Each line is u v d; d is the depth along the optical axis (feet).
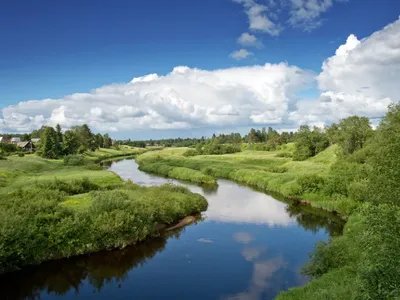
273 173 219.20
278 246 93.20
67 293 67.72
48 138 319.88
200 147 465.47
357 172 136.46
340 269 61.21
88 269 78.38
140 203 102.99
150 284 70.44
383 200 43.65
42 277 74.74
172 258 84.69
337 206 130.72
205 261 82.53
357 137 242.78
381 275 34.40
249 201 155.94
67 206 97.86
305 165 249.34
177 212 117.91
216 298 63.87
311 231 107.34
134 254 87.04
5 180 157.69
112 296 65.77
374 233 40.27
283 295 55.57
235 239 99.45
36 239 78.23
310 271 69.00
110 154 482.69
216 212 134.21
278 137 508.94
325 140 335.47
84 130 454.40
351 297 42.50
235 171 243.60
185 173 232.94
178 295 65.41
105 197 98.78
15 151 342.44
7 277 72.95
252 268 77.92
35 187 131.34
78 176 179.42
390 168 44.70
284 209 139.44
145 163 316.81
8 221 76.84
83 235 84.64
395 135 46.91
